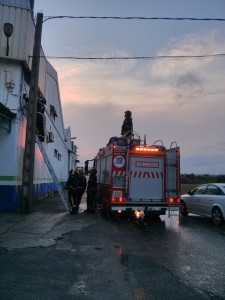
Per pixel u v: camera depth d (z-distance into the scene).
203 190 14.29
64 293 5.19
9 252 7.65
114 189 13.19
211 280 6.00
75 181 15.34
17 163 15.17
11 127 14.82
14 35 15.14
